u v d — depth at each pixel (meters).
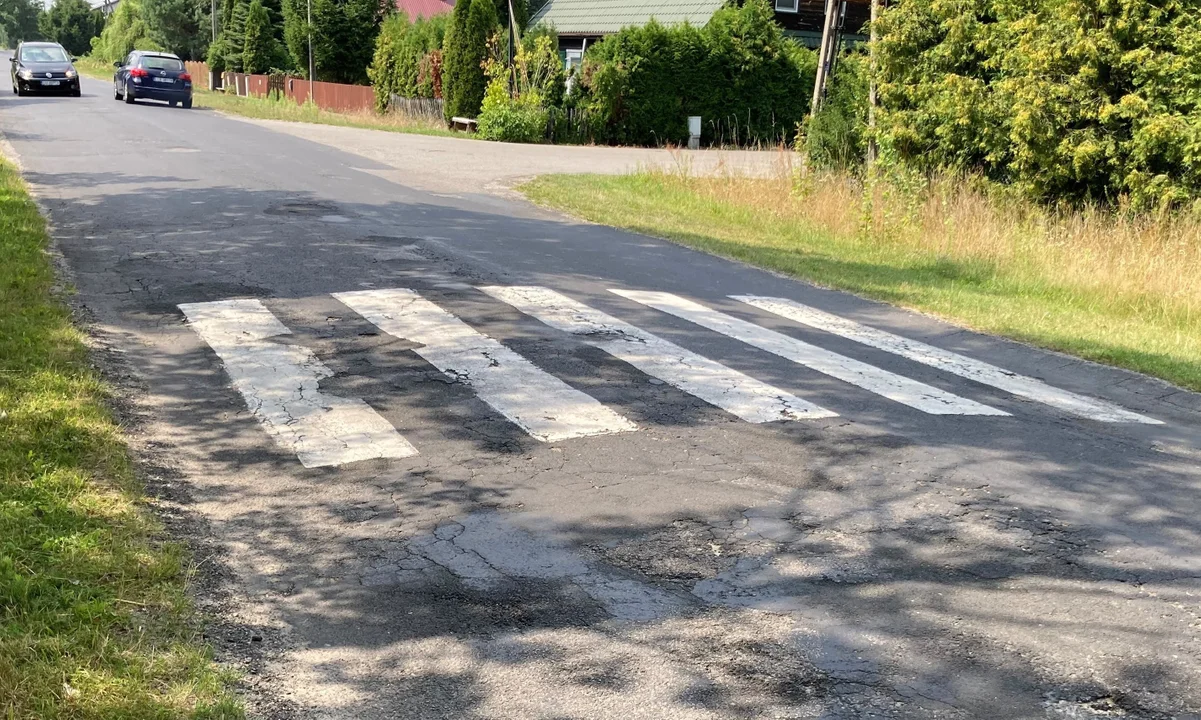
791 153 23.11
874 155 19.23
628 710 3.89
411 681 4.06
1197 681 4.15
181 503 5.61
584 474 6.15
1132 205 14.98
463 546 5.22
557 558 5.11
